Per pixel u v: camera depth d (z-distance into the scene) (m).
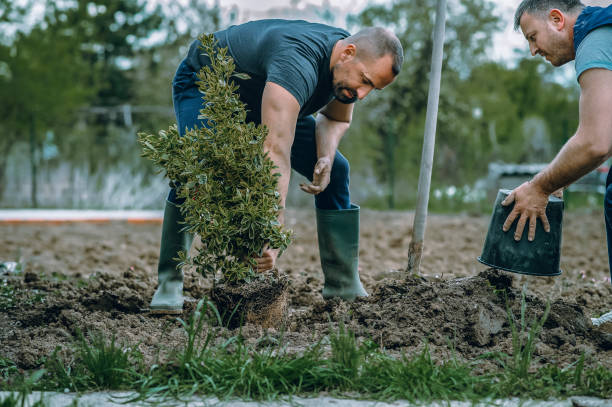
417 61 18.88
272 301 3.20
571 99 23.98
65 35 21.39
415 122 18.88
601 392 2.42
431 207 15.12
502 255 3.35
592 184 15.10
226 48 3.13
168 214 3.54
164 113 18.12
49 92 19.45
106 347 2.78
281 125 3.04
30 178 14.95
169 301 3.52
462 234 9.48
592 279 5.27
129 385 2.50
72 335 3.23
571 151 2.89
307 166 3.74
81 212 13.22
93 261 6.79
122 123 18.47
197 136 3.11
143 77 21.83
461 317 3.13
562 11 3.05
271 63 3.09
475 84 21.55
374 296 3.51
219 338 3.02
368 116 18.14
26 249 7.70
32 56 20.05
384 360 2.57
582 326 3.20
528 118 19.98
